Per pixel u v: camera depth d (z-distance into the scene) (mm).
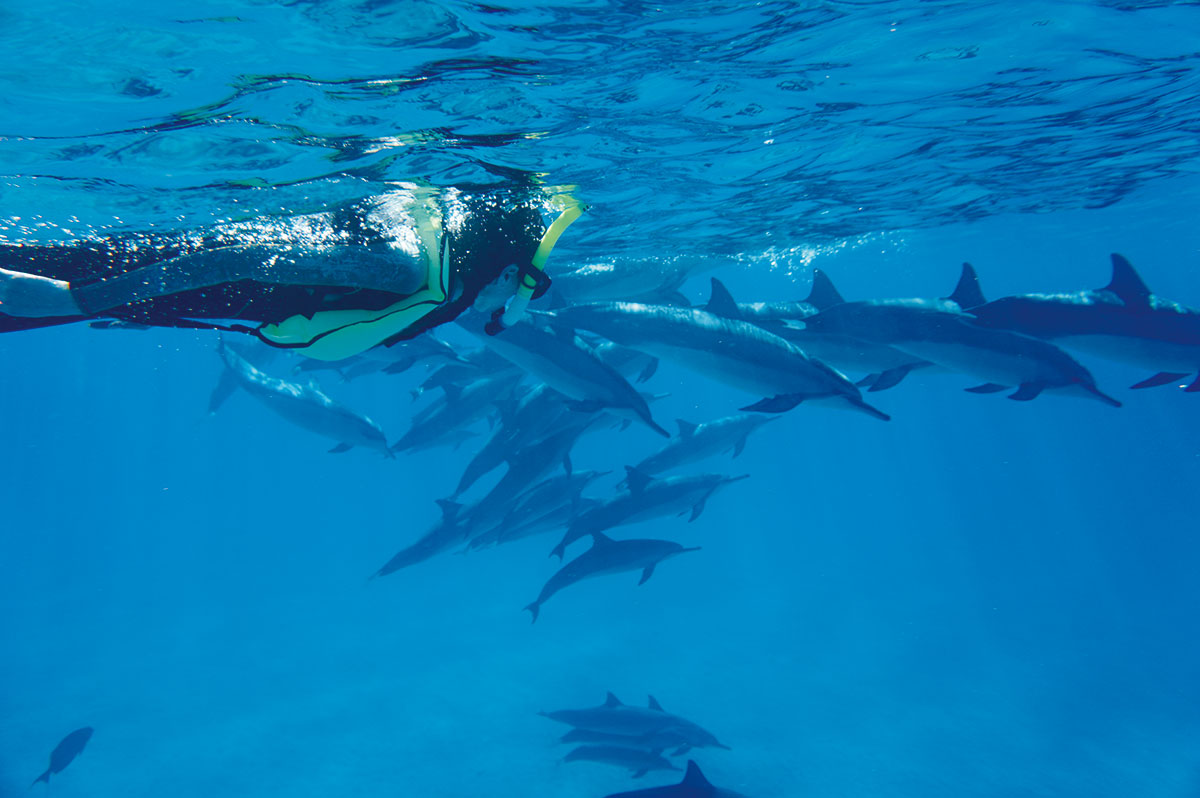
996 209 19234
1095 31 7590
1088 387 7676
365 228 2322
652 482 10836
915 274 37500
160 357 52750
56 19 4656
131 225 8617
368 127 6875
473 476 10148
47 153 6598
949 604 30578
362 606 32719
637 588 33844
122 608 34906
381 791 14711
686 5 5711
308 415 12047
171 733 18109
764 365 7543
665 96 7652
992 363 7902
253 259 2037
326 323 2279
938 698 19094
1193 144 14172
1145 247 35562
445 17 5297
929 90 8758
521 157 8539
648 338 7867
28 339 40562
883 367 9008
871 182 13328
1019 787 14547
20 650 27094
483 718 18000
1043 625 26719
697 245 16578
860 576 37875
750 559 44219
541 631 26172
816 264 26703
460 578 38438
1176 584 34562
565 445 9719
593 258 16078
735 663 21953
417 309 2273
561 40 5934
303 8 4914
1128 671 21250
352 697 20016
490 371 10422
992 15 6930
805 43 6914
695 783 8422
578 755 10867
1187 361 8023
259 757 16516
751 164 10844
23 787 15617
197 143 6734
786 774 14977
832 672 21141
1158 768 15219
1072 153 13383
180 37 5051
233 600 36062
